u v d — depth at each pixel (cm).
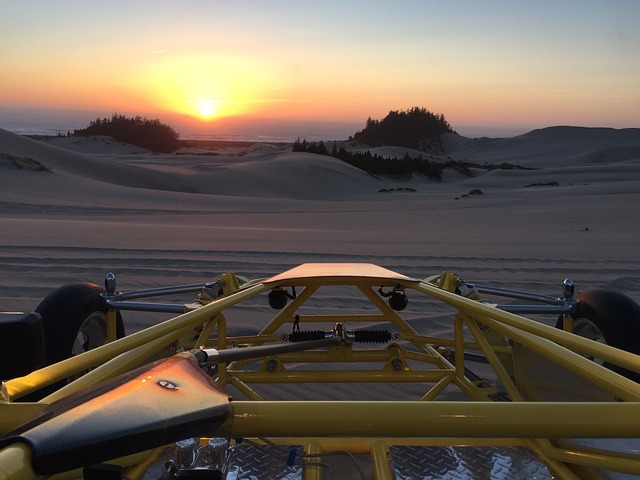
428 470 232
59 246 1263
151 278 954
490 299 860
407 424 149
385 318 482
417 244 1420
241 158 15312
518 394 308
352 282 396
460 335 377
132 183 9000
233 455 241
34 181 4866
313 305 789
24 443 109
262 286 365
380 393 503
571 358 232
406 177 14800
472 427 149
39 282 904
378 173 15350
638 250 1345
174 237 1484
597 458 211
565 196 3897
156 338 261
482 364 569
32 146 9138
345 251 1279
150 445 120
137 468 212
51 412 126
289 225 1978
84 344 444
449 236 1602
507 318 284
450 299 329
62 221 1833
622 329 377
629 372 364
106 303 415
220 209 3169
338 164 12456
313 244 1387
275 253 1229
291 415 148
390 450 246
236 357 216
